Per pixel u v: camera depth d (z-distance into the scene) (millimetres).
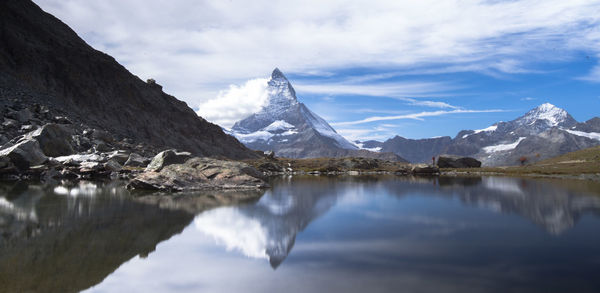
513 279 10344
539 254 12961
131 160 62750
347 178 68000
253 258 12477
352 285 9891
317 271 11133
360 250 13594
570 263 11812
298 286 9836
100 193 30734
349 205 26609
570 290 9445
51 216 19203
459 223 19109
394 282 10109
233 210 23344
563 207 24906
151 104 135750
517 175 80000
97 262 11609
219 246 14047
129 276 10422
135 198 28203
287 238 15602
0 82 79375
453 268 11375
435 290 9516
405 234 16438
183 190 36688
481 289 9562
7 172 42844
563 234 16188
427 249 13742
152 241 14602
